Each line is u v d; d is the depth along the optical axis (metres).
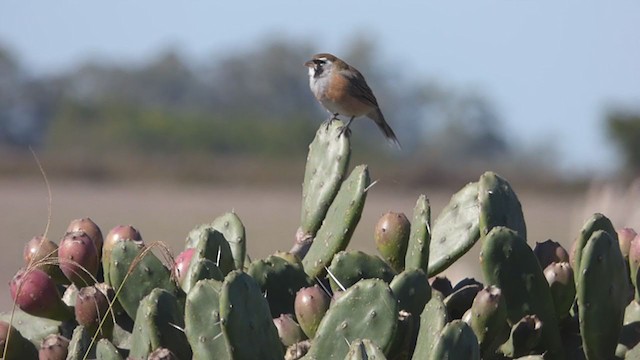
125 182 97.00
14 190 79.94
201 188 94.38
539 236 42.88
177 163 105.50
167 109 152.12
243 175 101.56
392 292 9.04
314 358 8.98
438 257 11.38
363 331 8.97
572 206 74.38
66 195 75.69
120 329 10.54
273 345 8.91
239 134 136.88
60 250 11.00
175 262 10.93
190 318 9.05
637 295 10.41
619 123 89.44
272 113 168.38
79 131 141.00
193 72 172.75
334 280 10.21
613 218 14.83
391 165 106.62
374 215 59.31
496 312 9.16
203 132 137.00
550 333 9.70
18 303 10.66
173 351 9.48
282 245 39.69
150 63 171.00
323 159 12.79
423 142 153.00
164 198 77.75
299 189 98.38
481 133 150.50
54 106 153.88
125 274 10.38
